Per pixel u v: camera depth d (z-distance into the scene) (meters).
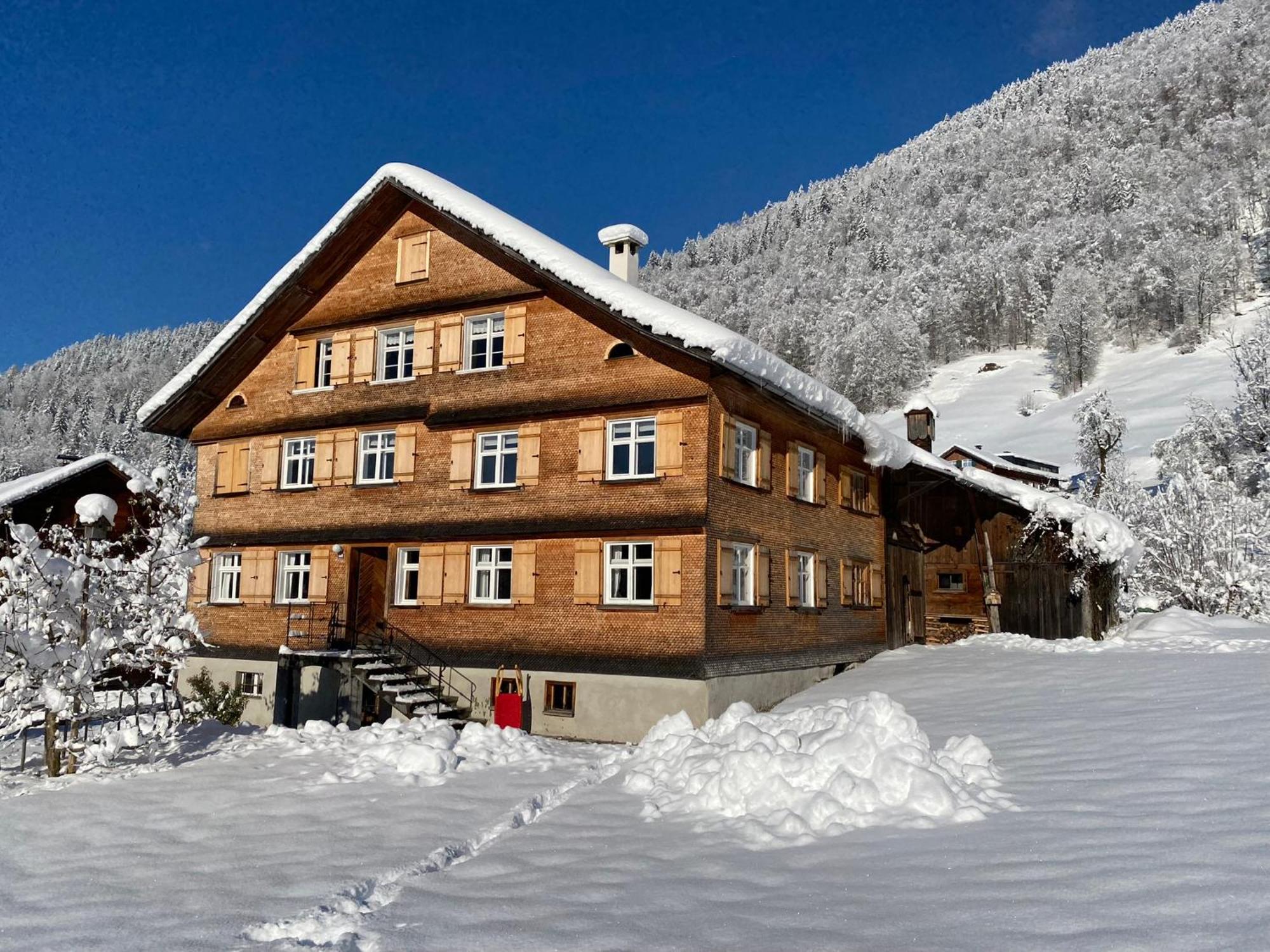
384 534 23.45
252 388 26.77
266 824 10.40
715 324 19.38
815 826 9.00
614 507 20.23
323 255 24.72
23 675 13.27
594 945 6.29
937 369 151.25
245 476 26.42
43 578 13.44
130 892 8.26
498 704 19.84
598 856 8.56
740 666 20.22
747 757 10.22
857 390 139.38
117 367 195.00
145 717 15.92
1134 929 5.69
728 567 20.08
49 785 12.95
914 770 9.35
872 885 7.11
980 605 32.22
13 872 9.10
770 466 22.58
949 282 165.12
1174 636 25.78
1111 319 139.50
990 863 7.31
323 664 22.11
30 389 186.00
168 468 16.27
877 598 28.98
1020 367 141.12
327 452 24.91
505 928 6.72
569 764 13.60
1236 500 35.41
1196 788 8.99
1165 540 35.03
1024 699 17.02
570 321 21.52
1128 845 7.38
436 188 22.83
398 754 13.31
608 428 20.75
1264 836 7.16
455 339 23.17
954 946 5.77
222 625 25.86
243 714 24.89
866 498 29.17
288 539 24.97
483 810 10.70
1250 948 5.18
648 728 19.06
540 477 21.31
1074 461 83.06
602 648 19.91
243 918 7.34
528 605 20.97
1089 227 165.12
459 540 22.19
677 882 7.61
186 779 12.85
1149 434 84.81
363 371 24.59
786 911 6.71
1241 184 169.12
